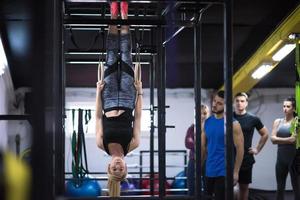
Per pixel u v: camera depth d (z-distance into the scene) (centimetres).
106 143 376
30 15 130
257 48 697
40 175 128
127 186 747
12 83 898
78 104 1041
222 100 404
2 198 87
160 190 346
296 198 464
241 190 472
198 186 336
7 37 648
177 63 889
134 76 379
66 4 375
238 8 576
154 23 325
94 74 934
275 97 1080
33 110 131
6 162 89
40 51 131
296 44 459
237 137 405
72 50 411
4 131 812
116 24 323
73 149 424
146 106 999
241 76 737
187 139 517
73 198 330
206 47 776
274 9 580
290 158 516
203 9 336
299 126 432
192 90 1062
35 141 130
